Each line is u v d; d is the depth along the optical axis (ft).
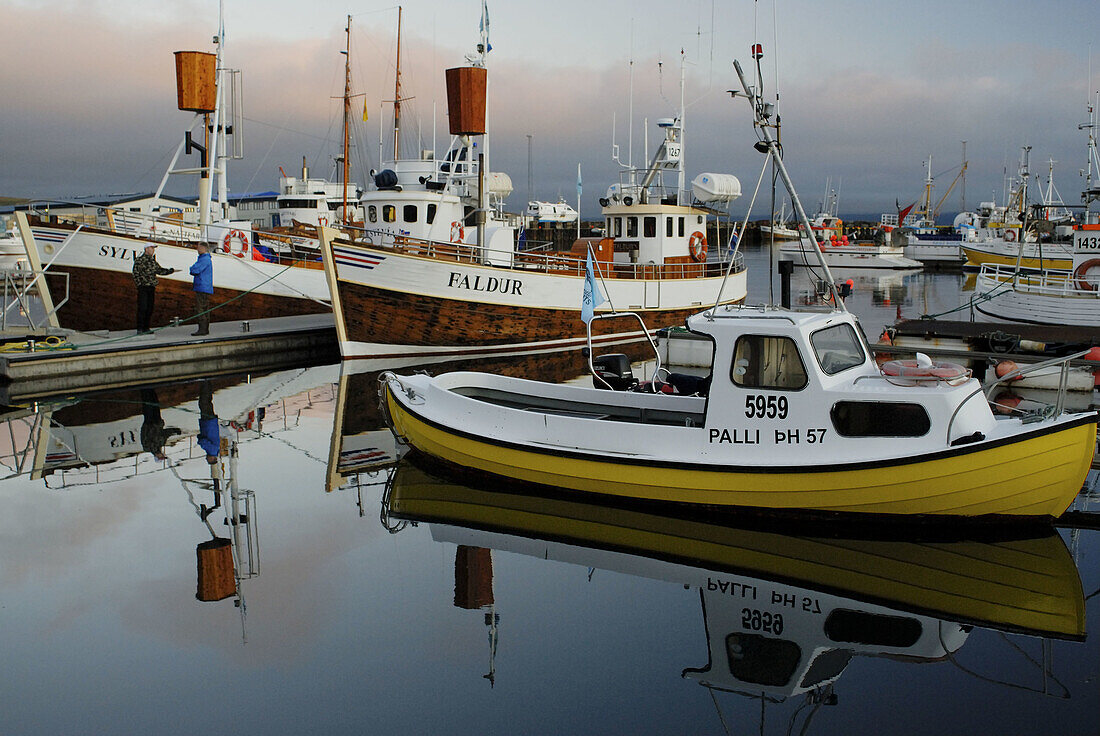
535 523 32.30
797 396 29.43
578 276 74.74
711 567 27.91
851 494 29.07
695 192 84.64
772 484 29.81
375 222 79.46
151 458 41.65
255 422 48.88
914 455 27.84
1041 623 23.84
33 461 41.16
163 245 72.79
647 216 83.66
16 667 22.50
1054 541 29.35
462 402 35.99
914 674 21.43
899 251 207.62
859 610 24.85
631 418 36.27
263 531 31.73
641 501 32.30
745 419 30.25
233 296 76.64
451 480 36.91
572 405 38.58
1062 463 27.50
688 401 35.96
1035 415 29.04
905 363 29.53
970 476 27.78
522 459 34.04
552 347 75.20
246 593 26.71
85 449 43.32
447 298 68.74
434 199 78.02
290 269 79.56
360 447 43.34
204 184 78.64
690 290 83.76
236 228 78.38
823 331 30.12
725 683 21.29
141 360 62.54
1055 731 18.85
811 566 27.81
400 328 68.69
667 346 64.18
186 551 30.09
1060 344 55.57
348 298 66.28
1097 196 87.61
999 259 163.63
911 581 26.48
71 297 71.72
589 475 32.68
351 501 34.96
